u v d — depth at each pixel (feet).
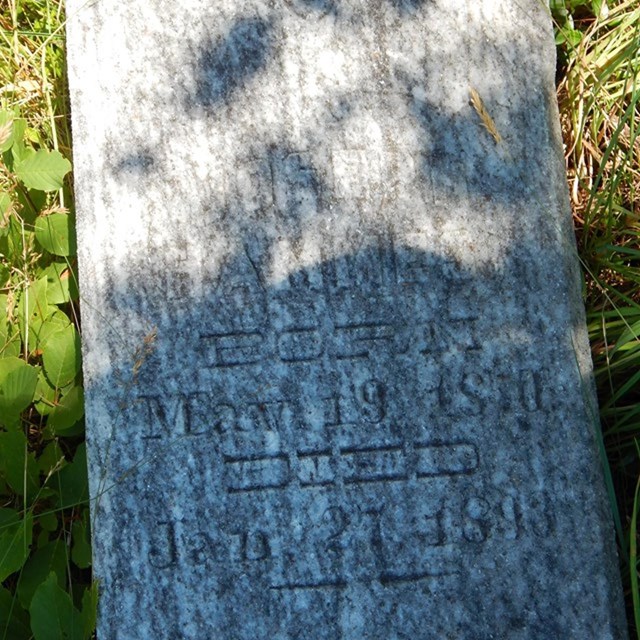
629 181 3.35
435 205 2.70
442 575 2.59
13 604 2.80
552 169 2.73
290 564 2.60
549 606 2.58
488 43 2.76
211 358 2.66
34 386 2.89
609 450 3.03
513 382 2.65
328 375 2.65
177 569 2.60
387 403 2.65
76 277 3.19
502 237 2.69
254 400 2.65
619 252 3.24
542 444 2.63
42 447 3.13
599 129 3.49
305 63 2.75
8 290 3.22
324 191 2.71
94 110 2.75
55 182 3.13
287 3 2.77
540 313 2.67
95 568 2.60
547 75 2.77
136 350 2.66
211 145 2.72
